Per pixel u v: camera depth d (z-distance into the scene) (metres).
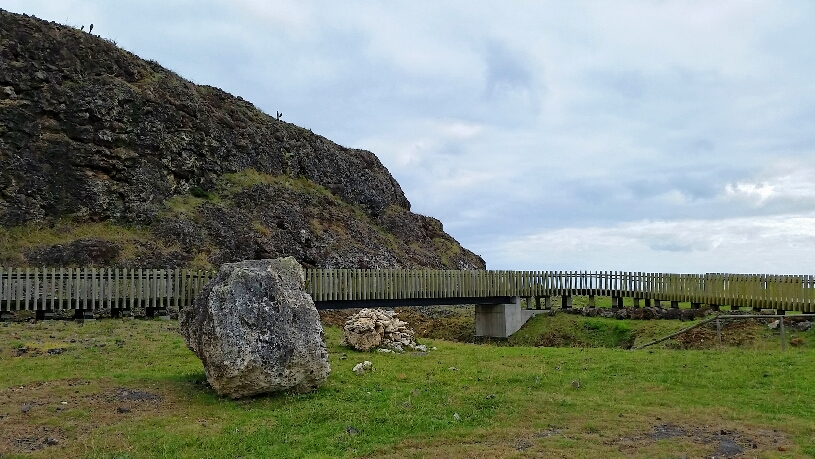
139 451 11.42
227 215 41.62
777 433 12.34
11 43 36.91
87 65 40.28
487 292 34.06
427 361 20.22
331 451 11.46
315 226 47.06
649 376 17.20
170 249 35.84
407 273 32.22
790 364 17.64
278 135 54.19
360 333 22.42
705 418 13.35
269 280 15.42
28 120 35.97
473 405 14.47
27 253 30.95
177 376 16.95
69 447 11.54
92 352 19.30
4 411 13.26
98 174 37.72
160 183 40.25
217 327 14.53
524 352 22.22
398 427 12.80
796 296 25.12
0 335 20.61
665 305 34.00
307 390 15.45
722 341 24.33
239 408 14.12
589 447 11.59
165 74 46.59
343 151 64.44
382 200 61.84
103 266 31.98
